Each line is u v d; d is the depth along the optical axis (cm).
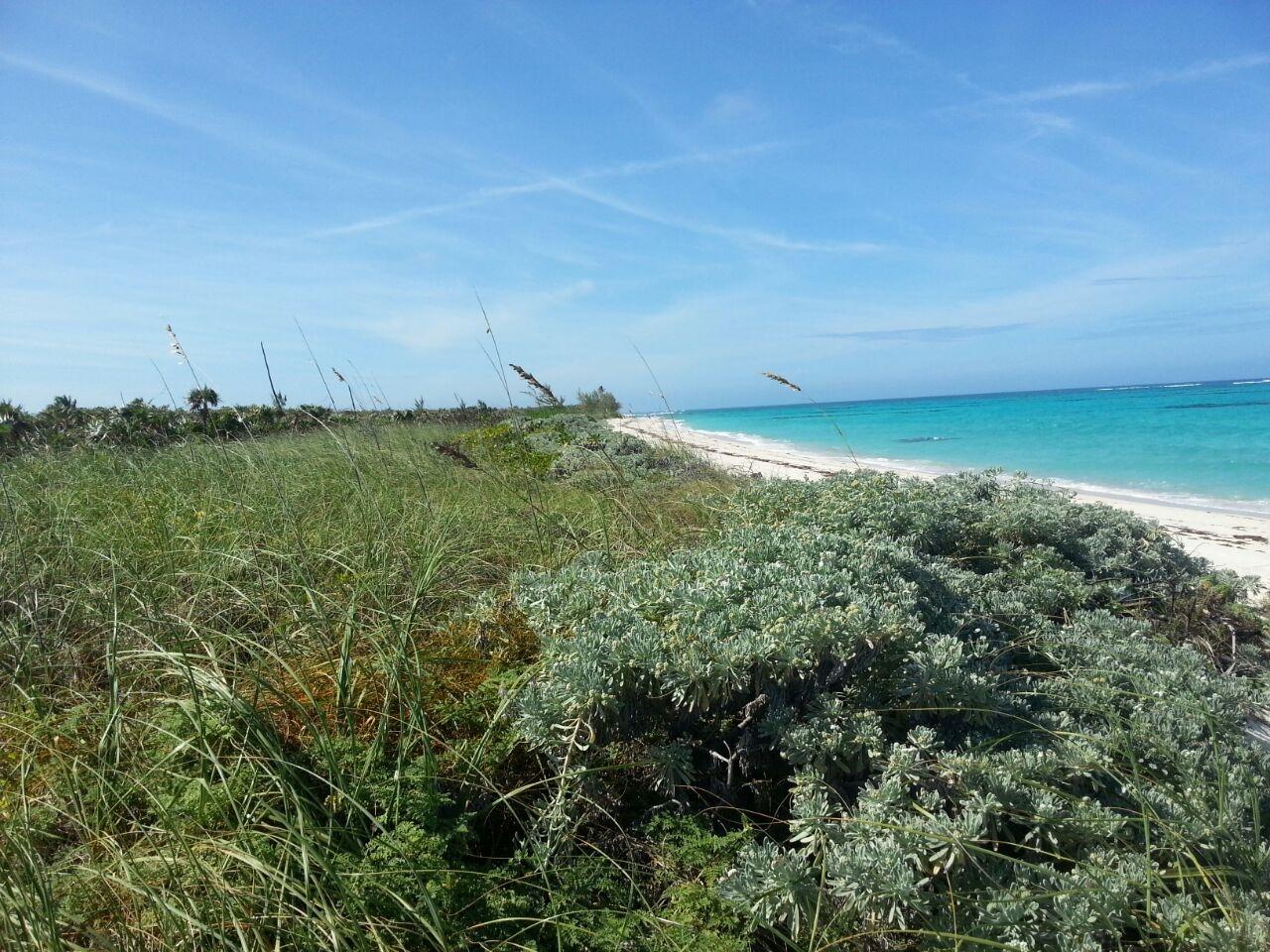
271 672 311
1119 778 242
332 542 438
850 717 259
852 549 361
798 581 295
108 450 774
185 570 370
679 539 500
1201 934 183
